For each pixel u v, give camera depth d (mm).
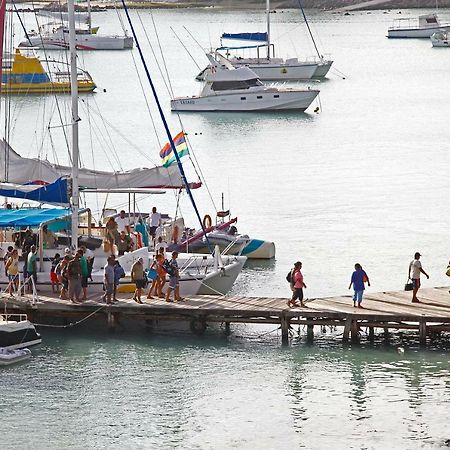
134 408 110812
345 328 128250
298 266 130750
